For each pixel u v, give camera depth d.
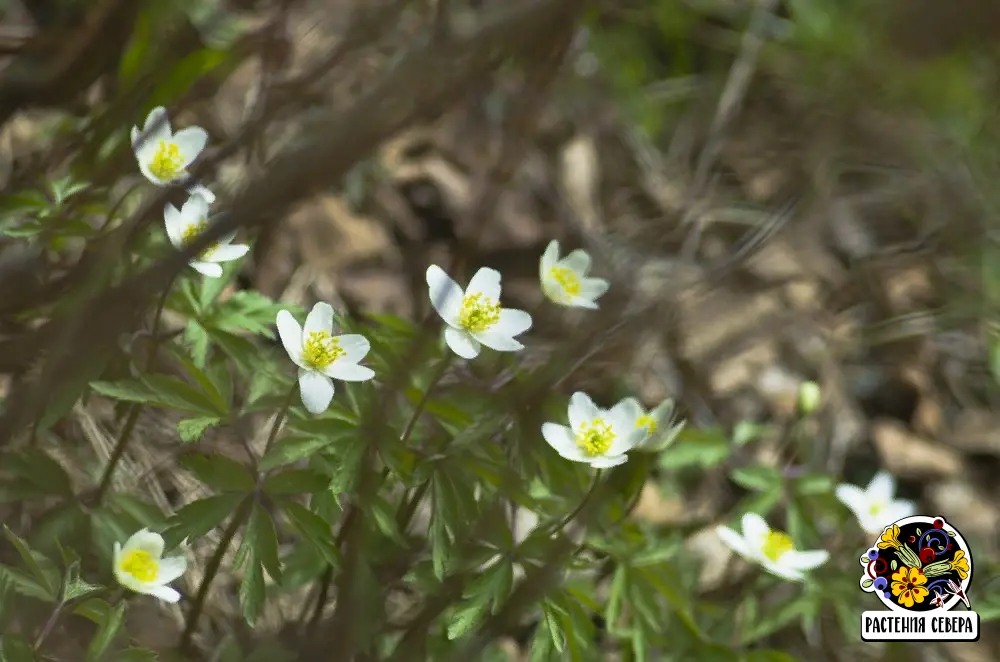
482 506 1.09
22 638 1.05
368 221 1.34
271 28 1.17
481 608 1.07
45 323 1.09
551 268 1.13
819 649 1.22
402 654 1.09
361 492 1.07
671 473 1.29
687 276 1.32
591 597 1.12
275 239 1.28
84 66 1.15
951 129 1.28
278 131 1.21
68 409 1.06
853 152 1.28
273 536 1.06
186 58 1.14
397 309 1.32
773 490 1.18
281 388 1.09
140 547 1.05
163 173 1.09
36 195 1.11
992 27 1.02
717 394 1.33
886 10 1.04
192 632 1.09
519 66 1.17
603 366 1.15
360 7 1.22
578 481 1.11
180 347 1.09
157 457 1.16
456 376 1.10
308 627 1.09
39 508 1.12
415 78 1.08
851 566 1.18
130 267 1.08
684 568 1.19
